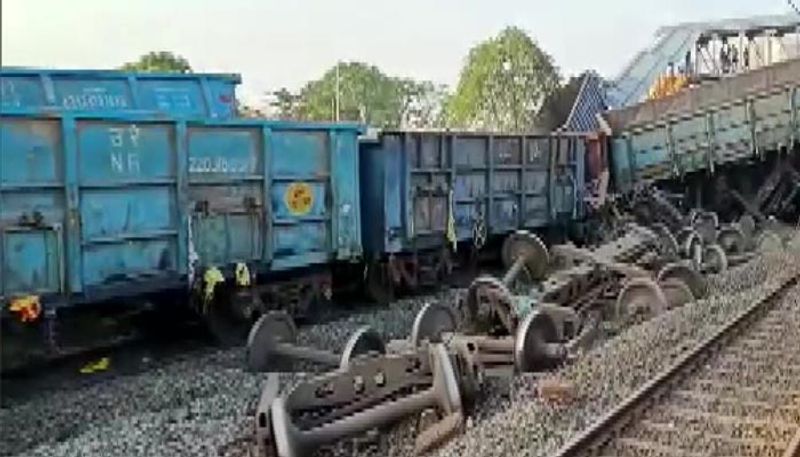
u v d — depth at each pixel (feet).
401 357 27.27
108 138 33.50
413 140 51.47
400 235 50.80
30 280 30.94
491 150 59.72
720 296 47.26
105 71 45.27
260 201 40.65
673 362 31.19
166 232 35.96
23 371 33.83
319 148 44.37
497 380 30.37
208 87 51.65
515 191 63.36
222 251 38.70
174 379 32.83
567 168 71.46
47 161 31.37
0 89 39.88
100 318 38.55
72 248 32.17
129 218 34.47
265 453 22.24
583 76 129.90
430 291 54.80
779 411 26.55
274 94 213.25
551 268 49.06
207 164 37.78
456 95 218.38
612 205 78.89
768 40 152.87
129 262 34.60
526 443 23.54
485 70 204.74
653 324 38.68
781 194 92.79
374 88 259.60
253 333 34.06
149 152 35.14
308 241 43.86
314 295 45.39
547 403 26.89
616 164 90.53
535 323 32.35
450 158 54.90
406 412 25.90
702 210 86.99
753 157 90.27
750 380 30.19
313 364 34.68
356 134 46.83
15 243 30.45
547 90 199.72
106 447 24.71
